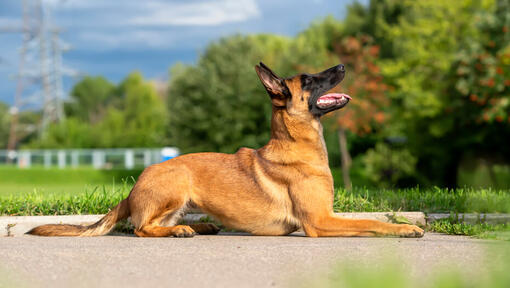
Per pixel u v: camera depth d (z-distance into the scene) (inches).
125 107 2800.2
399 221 217.3
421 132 823.7
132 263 137.7
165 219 192.9
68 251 155.5
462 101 728.3
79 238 188.4
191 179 188.7
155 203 185.8
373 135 1176.8
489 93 681.0
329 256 143.6
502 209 239.3
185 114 1021.8
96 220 220.1
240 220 186.2
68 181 1030.4
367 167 932.0
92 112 3353.8
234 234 200.4
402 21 869.8
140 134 1998.0
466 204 245.1
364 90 879.7
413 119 802.8
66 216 219.5
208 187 187.5
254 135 1013.2
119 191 279.7
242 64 1014.4
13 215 229.3
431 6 813.2
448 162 840.9
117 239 182.9
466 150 805.2
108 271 128.4
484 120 722.8
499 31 677.9
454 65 708.7
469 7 781.3
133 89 2733.8
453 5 784.3
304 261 137.6
